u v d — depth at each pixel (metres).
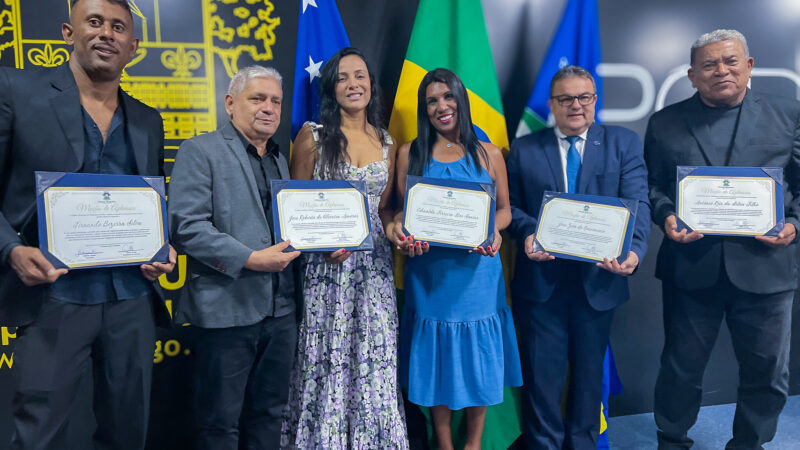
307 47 2.08
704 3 2.43
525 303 2.03
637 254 1.85
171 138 2.09
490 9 2.30
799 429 2.32
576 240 1.83
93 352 1.48
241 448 2.09
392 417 1.85
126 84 2.03
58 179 1.30
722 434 2.33
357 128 1.91
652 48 2.42
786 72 2.50
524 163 1.99
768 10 2.47
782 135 1.93
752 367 2.03
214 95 2.12
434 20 2.15
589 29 2.22
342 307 1.80
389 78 2.25
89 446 2.09
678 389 2.11
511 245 2.24
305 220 1.62
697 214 1.89
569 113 1.89
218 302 1.55
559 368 2.02
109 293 1.44
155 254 1.44
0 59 1.95
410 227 1.79
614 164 1.92
